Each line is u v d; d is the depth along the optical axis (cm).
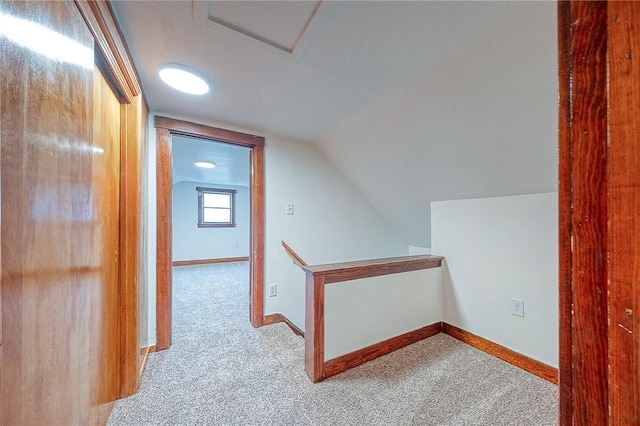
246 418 142
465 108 172
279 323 275
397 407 150
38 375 68
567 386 35
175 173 527
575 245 34
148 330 212
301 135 279
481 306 215
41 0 67
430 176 251
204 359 202
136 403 154
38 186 67
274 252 279
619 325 29
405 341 219
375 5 112
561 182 36
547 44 121
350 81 172
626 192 29
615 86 30
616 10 30
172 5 112
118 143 156
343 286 188
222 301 346
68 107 82
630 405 28
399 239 390
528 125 159
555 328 174
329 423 138
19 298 60
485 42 133
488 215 211
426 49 141
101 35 108
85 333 102
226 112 223
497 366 189
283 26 125
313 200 307
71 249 87
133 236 161
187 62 153
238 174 540
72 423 90
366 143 261
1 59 52
